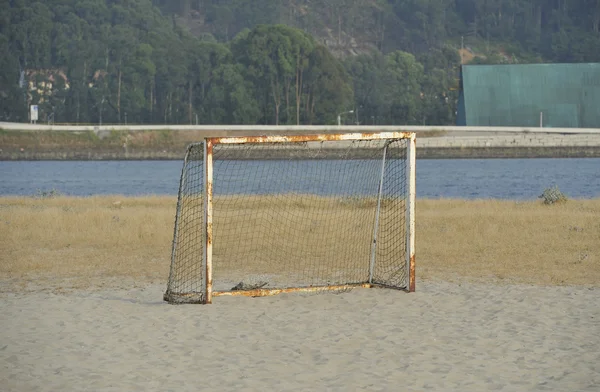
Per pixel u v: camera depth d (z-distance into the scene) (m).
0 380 38.56
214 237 93.69
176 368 40.66
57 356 42.84
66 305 56.22
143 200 150.88
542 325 49.59
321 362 41.72
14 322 50.75
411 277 61.28
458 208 131.75
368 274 70.12
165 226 102.25
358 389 37.22
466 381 38.41
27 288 64.62
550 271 70.56
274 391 36.97
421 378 38.88
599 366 40.81
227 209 119.38
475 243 87.50
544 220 107.62
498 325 49.75
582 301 56.69
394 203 115.25
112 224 105.06
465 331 48.22
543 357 42.59
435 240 90.38
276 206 127.31
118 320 51.44
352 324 50.28
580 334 47.28
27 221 108.81
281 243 88.88
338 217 109.56
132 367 40.81
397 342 45.81
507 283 65.19
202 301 57.31
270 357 42.75
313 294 60.66
